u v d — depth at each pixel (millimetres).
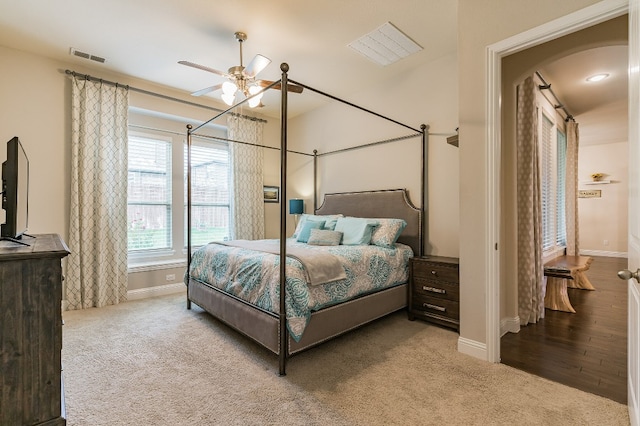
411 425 1636
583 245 7664
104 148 3791
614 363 2277
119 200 3912
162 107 4383
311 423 1663
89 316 3389
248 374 2176
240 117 5109
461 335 2502
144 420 1691
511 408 1768
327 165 5047
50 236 2090
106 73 3902
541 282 3252
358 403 1832
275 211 5656
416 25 2977
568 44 2502
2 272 1248
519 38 2137
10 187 1580
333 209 4773
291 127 5684
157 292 4301
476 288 2395
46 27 2963
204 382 2072
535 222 3188
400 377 2119
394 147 4105
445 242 3600
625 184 7180
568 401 1824
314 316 2418
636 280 1300
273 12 2762
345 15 2814
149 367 2277
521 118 3068
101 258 3734
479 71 2348
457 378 2096
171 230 4672
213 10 2725
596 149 7516
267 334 2328
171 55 3514
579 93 4199
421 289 3219
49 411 1341
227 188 5281
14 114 3336
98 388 2002
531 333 2869
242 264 2777
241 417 1713
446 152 3592
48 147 3525
